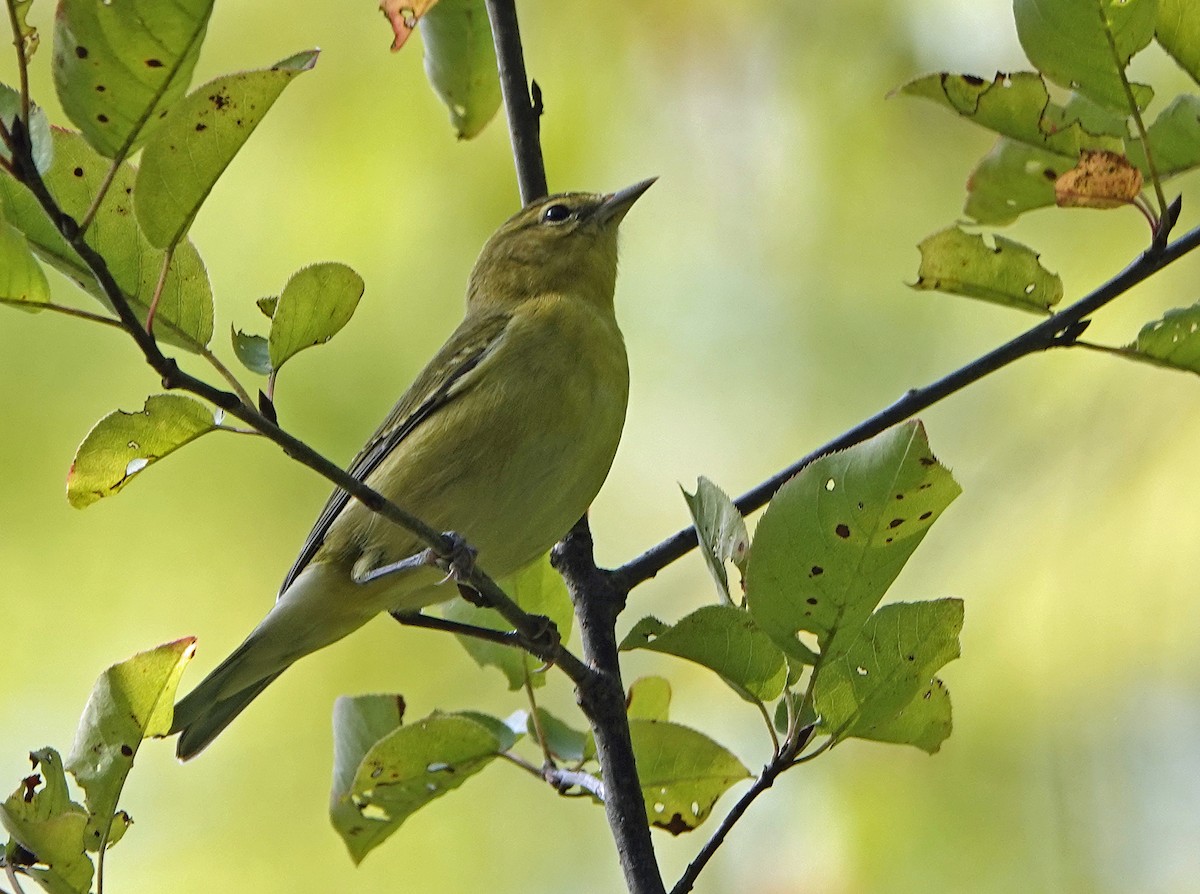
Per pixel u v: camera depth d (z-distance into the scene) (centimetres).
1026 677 1115
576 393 893
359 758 798
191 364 1191
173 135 541
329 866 1125
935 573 1174
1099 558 1132
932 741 669
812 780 1118
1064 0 657
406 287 1202
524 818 1155
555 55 1286
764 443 1241
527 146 975
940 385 793
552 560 875
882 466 608
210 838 1130
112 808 640
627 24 1288
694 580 1235
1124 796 1066
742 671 656
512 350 896
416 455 884
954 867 1066
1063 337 759
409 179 1220
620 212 1039
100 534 1177
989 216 795
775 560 623
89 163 618
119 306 534
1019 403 1209
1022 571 1146
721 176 1276
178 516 1184
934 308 1237
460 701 1174
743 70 1280
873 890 1068
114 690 647
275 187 1227
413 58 1236
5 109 538
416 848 1139
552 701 1188
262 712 1172
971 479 1192
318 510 1180
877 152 1255
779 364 1253
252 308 1197
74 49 521
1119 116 691
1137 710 1091
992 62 1234
